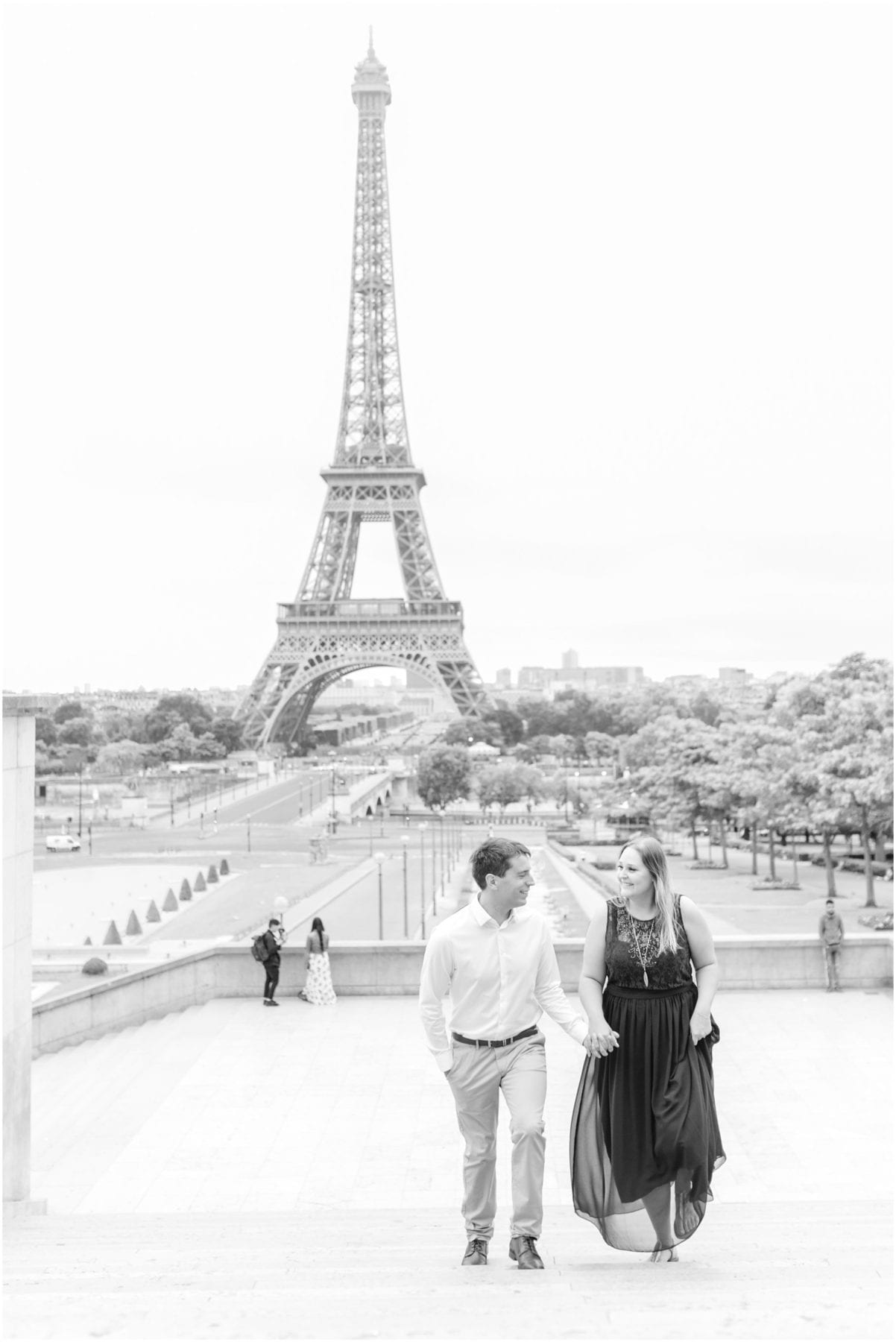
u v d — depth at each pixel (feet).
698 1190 42.39
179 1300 34.63
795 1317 29.73
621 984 43.75
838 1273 38.40
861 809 311.06
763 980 123.34
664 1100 42.70
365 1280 39.24
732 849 599.98
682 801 483.10
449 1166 78.54
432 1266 44.09
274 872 497.05
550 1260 47.26
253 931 303.48
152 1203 72.79
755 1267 40.47
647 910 43.68
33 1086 98.27
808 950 123.44
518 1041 47.60
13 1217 62.69
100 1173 77.87
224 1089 95.04
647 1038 43.29
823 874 441.27
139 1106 91.30
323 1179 76.48
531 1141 45.21
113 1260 45.29
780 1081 94.02
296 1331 29.99
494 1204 47.06
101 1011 117.19
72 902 418.51
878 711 313.73
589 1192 44.14
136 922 336.70
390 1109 89.92
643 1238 43.37
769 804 376.27
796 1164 76.69
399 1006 120.26
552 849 586.86
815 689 396.57
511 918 47.88
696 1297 33.73
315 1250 48.21
